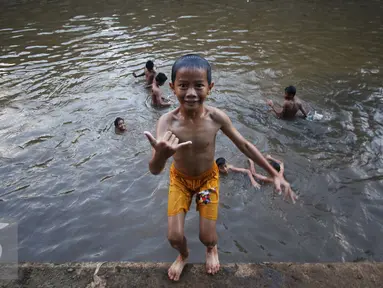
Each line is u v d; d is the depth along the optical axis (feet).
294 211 16.15
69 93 27.91
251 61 33.30
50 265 9.93
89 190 17.70
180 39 39.60
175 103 26.61
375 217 15.57
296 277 9.27
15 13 51.47
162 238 14.85
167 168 19.22
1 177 18.53
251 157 9.39
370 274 9.33
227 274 9.39
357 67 31.96
